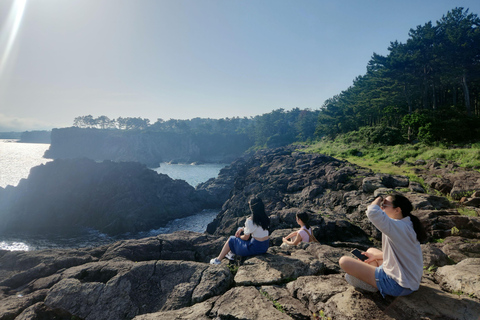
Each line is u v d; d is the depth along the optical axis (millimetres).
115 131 188000
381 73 48938
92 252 6281
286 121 188125
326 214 13070
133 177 44156
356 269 3119
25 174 98812
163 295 4133
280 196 20094
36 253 6082
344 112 75438
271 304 3500
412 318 2617
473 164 16078
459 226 8328
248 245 4895
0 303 4293
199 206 47781
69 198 40625
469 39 41938
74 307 4023
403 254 2781
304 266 4340
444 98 54344
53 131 178000
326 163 22969
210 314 3412
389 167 20375
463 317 2516
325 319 2994
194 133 184625
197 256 6426
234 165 66500
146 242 6578
